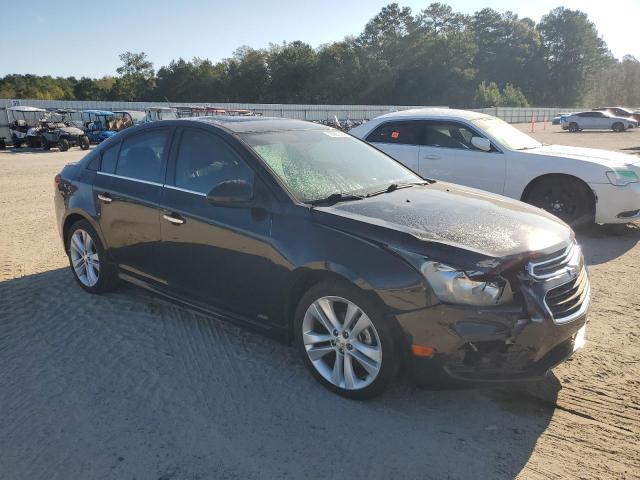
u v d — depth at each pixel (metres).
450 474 2.55
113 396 3.23
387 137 8.31
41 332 4.13
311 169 3.80
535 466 2.61
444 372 2.83
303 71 97.56
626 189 6.64
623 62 129.00
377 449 2.73
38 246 6.79
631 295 4.86
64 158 22.28
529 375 2.86
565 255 3.10
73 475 2.54
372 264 2.93
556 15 117.75
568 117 40.03
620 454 2.69
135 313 4.49
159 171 4.17
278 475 2.54
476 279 2.75
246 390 3.29
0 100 37.59
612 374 3.48
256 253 3.41
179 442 2.79
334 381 3.21
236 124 4.12
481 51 115.88
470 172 7.53
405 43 99.00
